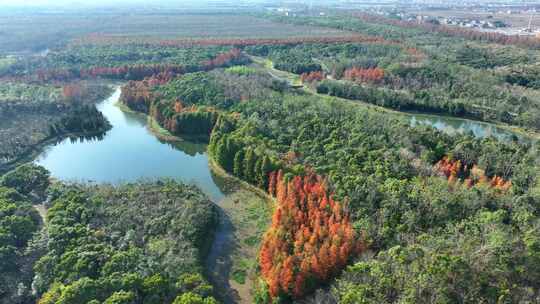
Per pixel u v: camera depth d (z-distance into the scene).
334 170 109.81
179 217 98.12
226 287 84.38
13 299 75.50
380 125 145.62
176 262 81.00
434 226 87.38
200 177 132.62
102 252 80.75
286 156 122.19
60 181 123.19
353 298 63.62
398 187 96.56
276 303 74.88
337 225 83.62
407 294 63.50
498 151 123.38
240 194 121.00
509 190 100.19
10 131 152.50
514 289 64.56
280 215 92.38
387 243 82.62
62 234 85.56
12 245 84.62
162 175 134.12
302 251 81.06
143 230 93.44
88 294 68.06
